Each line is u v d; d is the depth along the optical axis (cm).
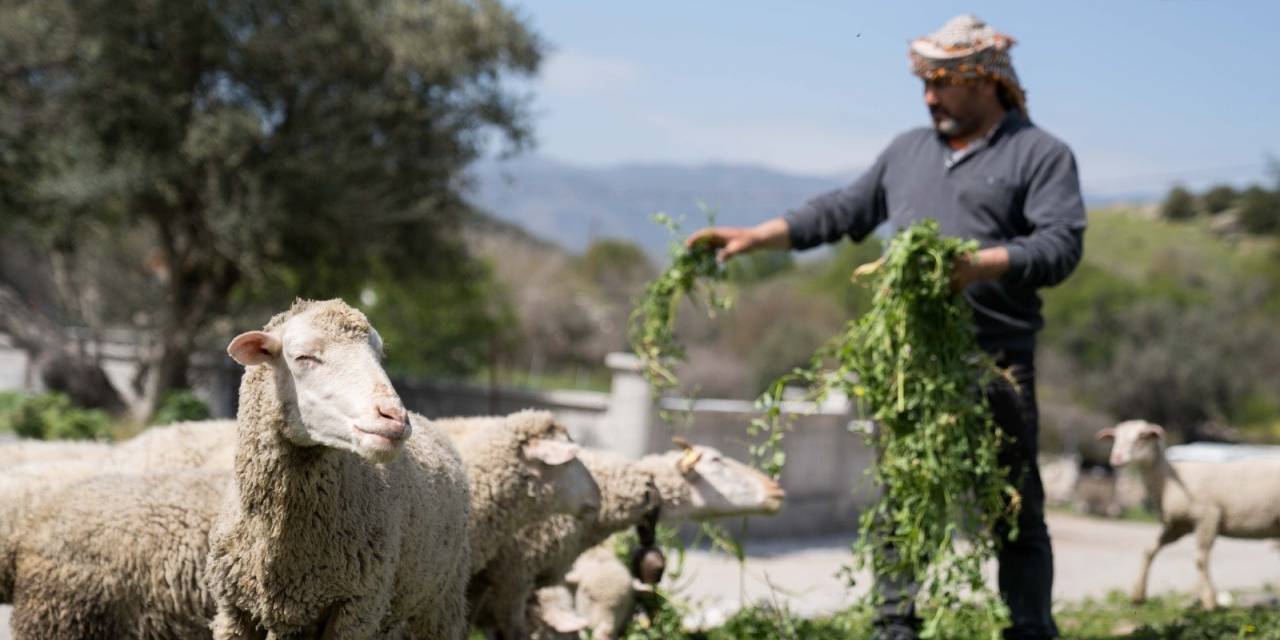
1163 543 970
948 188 665
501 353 2697
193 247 1852
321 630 446
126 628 493
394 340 2259
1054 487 2355
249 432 421
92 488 499
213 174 1717
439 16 1886
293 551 425
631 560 716
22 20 1673
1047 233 621
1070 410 3209
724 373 3297
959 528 614
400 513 462
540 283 4578
